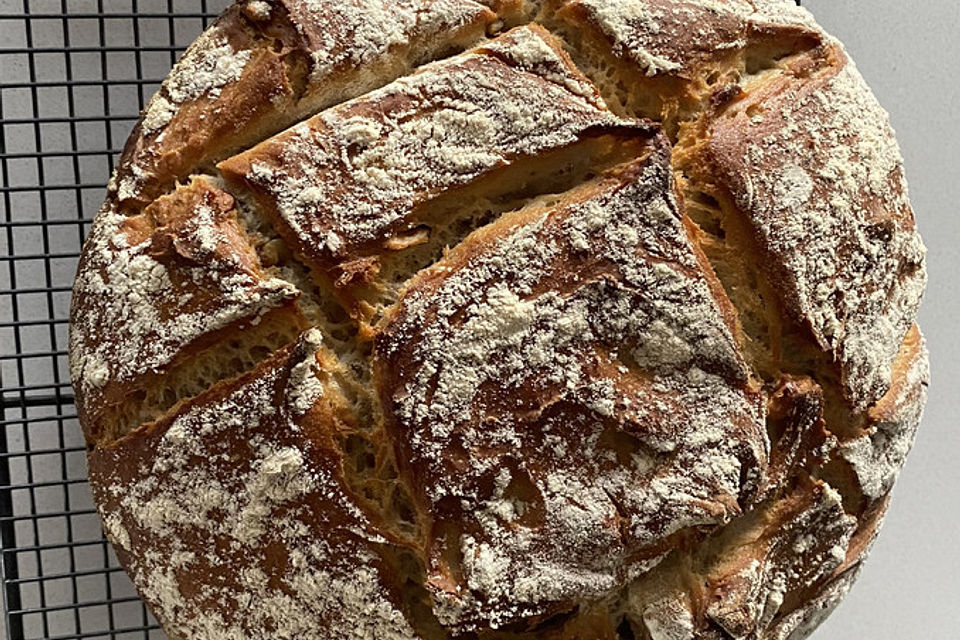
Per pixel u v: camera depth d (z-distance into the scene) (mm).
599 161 315
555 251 304
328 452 304
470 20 326
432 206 309
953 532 529
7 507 442
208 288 308
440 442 300
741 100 326
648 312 303
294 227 305
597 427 302
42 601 442
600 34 324
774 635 331
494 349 301
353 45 319
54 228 464
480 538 301
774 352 319
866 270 329
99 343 323
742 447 306
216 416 308
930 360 524
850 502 335
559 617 313
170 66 467
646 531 302
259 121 321
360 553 306
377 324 306
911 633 527
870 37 506
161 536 320
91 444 344
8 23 450
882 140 343
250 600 314
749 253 317
